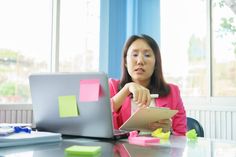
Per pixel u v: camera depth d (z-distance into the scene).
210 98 2.73
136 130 1.18
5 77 2.54
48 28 2.79
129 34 2.90
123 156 0.70
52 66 2.76
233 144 0.93
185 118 1.61
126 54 1.66
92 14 2.98
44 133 0.96
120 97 1.37
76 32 2.90
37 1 2.72
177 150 0.80
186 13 2.94
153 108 1.03
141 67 1.58
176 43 2.96
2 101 2.51
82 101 0.96
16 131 0.97
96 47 2.98
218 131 2.56
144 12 2.88
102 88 0.92
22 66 2.63
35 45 2.71
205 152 0.78
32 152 0.74
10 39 2.57
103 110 0.94
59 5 2.77
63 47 2.82
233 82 2.66
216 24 2.75
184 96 2.87
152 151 0.78
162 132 1.16
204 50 2.83
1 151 0.76
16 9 2.61
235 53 2.65
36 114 1.10
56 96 1.02
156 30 2.86
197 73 2.86
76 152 0.71
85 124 0.99
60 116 1.03
